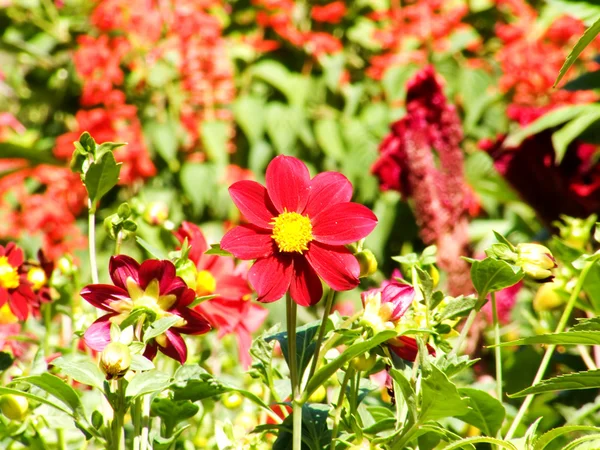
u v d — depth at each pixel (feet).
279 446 3.72
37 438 3.90
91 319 4.11
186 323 3.57
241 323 4.19
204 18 12.68
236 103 13.00
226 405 4.22
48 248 11.32
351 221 3.50
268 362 3.75
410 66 12.96
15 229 11.62
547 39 12.59
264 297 3.49
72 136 12.14
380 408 4.07
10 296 4.08
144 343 3.49
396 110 12.92
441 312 3.66
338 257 3.50
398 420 3.70
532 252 3.59
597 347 4.71
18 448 4.16
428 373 3.44
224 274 4.15
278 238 3.49
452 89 12.85
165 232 4.40
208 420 4.63
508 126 12.34
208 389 3.75
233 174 12.58
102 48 12.45
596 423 4.62
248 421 4.21
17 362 4.24
